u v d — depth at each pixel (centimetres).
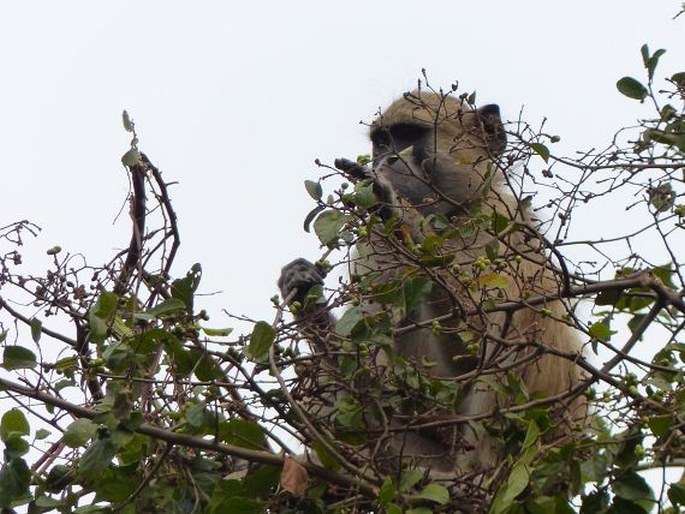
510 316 884
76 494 824
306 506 827
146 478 794
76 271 860
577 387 847
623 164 885
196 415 774
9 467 805
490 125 1012
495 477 793
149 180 917
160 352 821
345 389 845
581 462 786
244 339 816
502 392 862
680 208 895
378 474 805
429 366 879
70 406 789
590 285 880
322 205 855
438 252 886
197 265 821
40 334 806
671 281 953
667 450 770
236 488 816
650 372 862
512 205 1150
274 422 823
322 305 901
